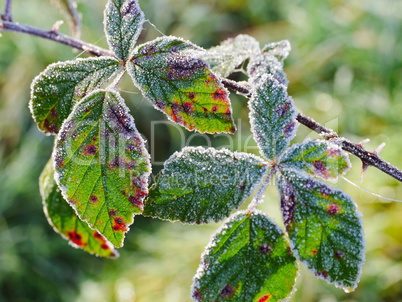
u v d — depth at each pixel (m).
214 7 1.04
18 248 0.83
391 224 0.75
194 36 0.98
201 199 0.27
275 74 0.30
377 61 0.94
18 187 0.85
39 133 0.89
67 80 0.28
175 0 1.02
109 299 0.79
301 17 1.02
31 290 0.81
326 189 0.27
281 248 0.27
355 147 0.29
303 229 0.27
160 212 0.27
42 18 0.95
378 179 0.77
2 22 0.32
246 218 0.28
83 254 0.85
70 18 0.36
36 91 0.28
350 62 0.95
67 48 0.92
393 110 0.87
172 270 0.80
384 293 0.70
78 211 0.27
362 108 0.88
